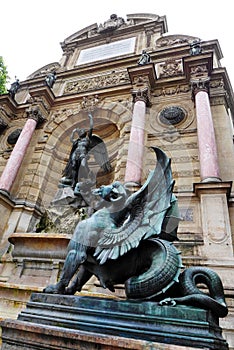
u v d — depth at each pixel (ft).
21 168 41.34
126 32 66.18
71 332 6.67
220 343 6.31
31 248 23.56
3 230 34.19
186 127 36.42
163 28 63.10
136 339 6.24
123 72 54.13
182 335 6.23
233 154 31.60
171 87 44.06
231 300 18.54
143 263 8.55
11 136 49.83
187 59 42.14
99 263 8.64
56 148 25.98
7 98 54.39
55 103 51.44
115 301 7.67
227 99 40.04
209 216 24.20
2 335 7.57
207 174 27.84
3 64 67.26
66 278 9.08
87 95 49.29
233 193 27.35
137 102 39.34
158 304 7.16
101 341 6.22
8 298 18.40
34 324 7.41
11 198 38.09
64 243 22.63
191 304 7.18
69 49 71.56
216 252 21.79
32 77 67.87
